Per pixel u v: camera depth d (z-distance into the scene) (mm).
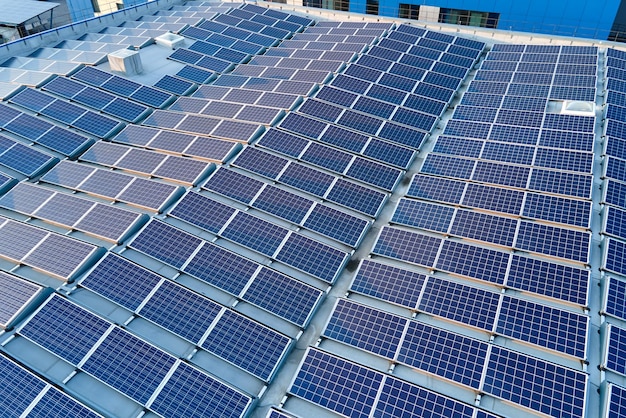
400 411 14047
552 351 15195
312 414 14469
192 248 19344
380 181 23766
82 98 30938
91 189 22844
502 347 15172
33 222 21109
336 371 15156
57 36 43750
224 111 29844
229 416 14141
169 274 18641
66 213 21125
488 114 29969
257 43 45125
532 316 16047
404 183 24266
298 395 14797
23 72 34219
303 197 22062
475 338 15688
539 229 19328
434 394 14242
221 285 18156
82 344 15781
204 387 14781
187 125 28094
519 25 49250
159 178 23719
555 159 23969
